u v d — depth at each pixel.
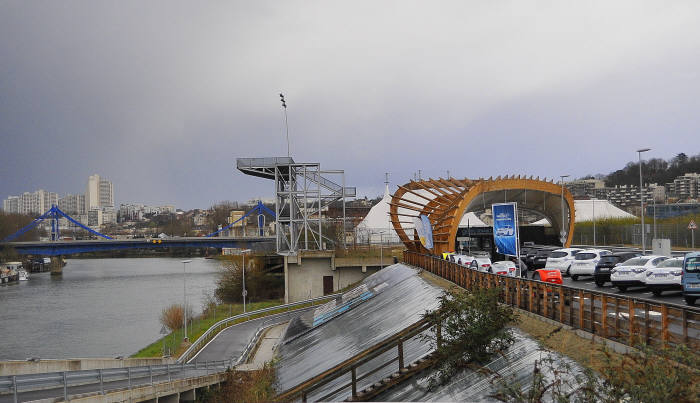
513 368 16.30
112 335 55.84
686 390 9.77
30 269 145.62
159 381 27.88
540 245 62.66
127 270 138.38
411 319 28.20
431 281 35.59
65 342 52.72
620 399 10.66
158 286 98.44
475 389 16.48
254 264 80.25
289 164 72.75
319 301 63.12
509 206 29.86
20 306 75.88
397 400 18.75
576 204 88.44
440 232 49.84
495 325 18.38
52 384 20.77
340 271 70.31
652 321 13.11
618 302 14.27
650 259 27.09
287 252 71.88
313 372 28.22
